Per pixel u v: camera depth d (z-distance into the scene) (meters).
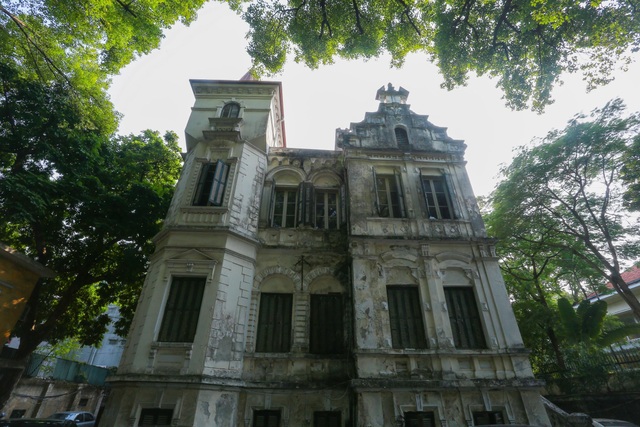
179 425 8.99
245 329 11.28
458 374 10.20
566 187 17.86
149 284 11.55
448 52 12.15
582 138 16.72
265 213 14.21
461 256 12.23
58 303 16.17
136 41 13.98
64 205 14.40
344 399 10.62
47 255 15.18
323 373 11.03
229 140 14.54
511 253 20.98
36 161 13.67
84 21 13.09
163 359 9.90
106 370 28.83
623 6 10.08
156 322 10.41
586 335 13.77
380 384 9.73
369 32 12.57
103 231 15.06
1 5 13.44
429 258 12.14
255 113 15.91
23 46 14.46
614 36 10.73
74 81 15.98
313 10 12.40
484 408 9.81
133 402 9.37
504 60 12.02
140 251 16.27
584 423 10.32
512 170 19.53
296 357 11.19
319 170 15.78
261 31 12.97
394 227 12.77
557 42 11.16
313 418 10.42
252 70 13.96
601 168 16.95
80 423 19.77
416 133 15.77
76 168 14.14
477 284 11.81
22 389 20.31
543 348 18.38
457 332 11.10
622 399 13.42
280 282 12.83
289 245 13.36
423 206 13.38
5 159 13.88
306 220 14.13
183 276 11.34
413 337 10.91
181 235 11.91
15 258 11.23
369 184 13.85
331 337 11.85
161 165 19.95
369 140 15.27
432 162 14.70
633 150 15.29
